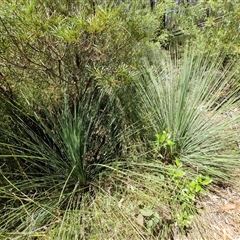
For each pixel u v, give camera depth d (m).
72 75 1.40
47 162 1.52
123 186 1.53
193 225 1.43
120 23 1.15
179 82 1.98
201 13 2.54
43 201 1.42
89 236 1.29
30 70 1.31
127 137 1.71
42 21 1.03
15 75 1.31
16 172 1.49
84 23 1.02
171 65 2.18
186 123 1.80
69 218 1.33
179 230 1.39
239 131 1.85
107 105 1.76
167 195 1.48
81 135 1.57
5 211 1.36
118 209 1.39
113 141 1.70
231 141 1.82
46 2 1.08
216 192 1.62
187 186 1.53
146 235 1.34
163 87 2.00
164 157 1.75
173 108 1.86
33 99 1.48
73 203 1.43
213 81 2.17
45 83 1.41
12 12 0.99
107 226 1.32
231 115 1.95
